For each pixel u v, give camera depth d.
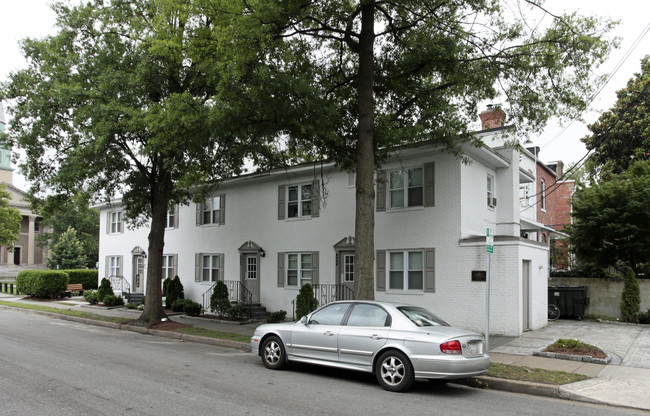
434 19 12.13
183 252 23.25
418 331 7.79
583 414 6.64
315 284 17.69
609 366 9.45
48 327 16.27
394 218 15.91
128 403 6.51
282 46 12.12
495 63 12.11
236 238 20.88
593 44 11.12
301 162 18.22
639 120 23.70
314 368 9.61
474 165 15.62
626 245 17.20
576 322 16.53
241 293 20.16
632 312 16.05
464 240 14.27
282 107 11.30
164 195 17.14
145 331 15.75
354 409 6.54
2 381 7.80
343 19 12.45
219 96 11.47
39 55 15.40
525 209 23.66
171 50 13.81
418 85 13.52
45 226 67.31
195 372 8.89
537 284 15.08
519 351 11.00
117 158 15.30
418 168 15.66
